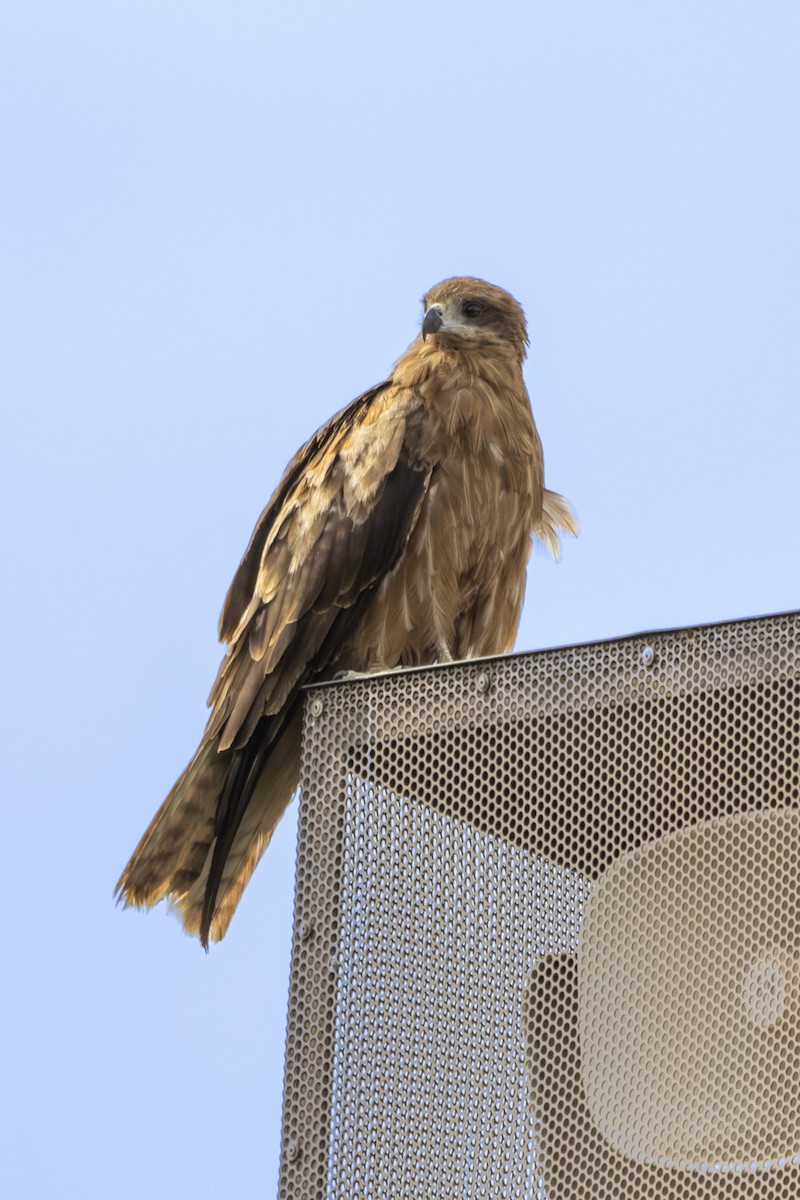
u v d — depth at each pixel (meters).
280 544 12.97
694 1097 6.97
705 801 7.33
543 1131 7.16
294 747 12.48
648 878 7.32
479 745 7.81
